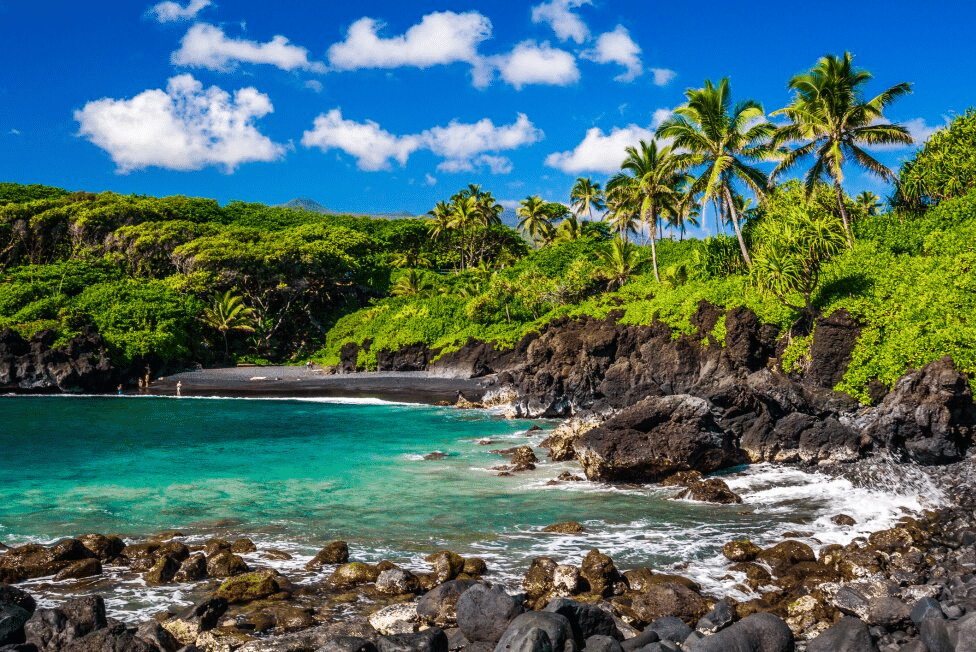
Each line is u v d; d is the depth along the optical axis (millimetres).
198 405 47250
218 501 18641
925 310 27422
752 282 33094
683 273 53875
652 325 42219
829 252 30562
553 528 15312
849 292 31812
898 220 42156
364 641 8773
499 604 9273
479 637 9195
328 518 16688
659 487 19594
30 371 57125
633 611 10258
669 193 53906
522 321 64875
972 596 9930
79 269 78438
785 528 15156
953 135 42562
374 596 11258
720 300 39312
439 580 11758
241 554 13617
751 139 42938
